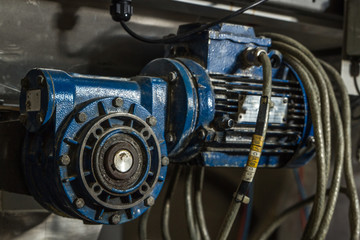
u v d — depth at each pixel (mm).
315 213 1069
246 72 1074
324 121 1087
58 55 1129
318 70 1105
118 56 1224
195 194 1235
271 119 1072
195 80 965
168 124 959
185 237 1462
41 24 1097
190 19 1320
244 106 1020
